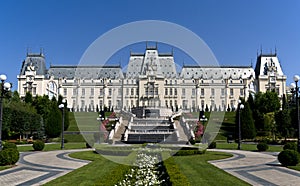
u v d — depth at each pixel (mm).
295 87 33562
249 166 25766
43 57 158375
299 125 32844
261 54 158250
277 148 46812
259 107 95188
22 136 68312
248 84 144000
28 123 64000
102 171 21859
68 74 150875
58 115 67562
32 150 41719
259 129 78375
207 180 18641
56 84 147875
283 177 20500
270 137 69375
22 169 23578
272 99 94875
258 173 22141
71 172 21531
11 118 60906
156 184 14742
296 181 19078
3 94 30500
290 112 68875
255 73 157625
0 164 25203
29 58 156625
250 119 66875
